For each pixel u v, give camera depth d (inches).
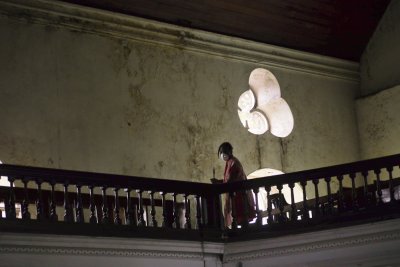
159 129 882.8
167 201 775.1
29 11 810.2
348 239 705.6
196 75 928.3
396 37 1042.7
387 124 1040.2
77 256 653.3
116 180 683.4
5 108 780.6
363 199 735.7
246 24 960.9
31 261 628.4
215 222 733.3
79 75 832.9
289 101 1011.3
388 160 701.9
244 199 737.0
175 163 887.1
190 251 716.7
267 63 995.9
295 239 717.3
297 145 1007.0
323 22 1010.7
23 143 783.7
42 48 813.9
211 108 932.6
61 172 651.5
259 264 730.2
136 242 682.8
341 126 1052.5
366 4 1024.2
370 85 1067.3
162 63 901.2
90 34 848.9
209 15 926.4
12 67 792.3
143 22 886.4
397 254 689.6
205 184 737.0
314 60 1038.4
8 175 625.0
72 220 649.6
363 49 1074.1
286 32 996.6
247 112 983.0
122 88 861.8
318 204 716.7
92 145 827.4
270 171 978.7
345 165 713.0
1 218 612.1
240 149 951.6
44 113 802.2
